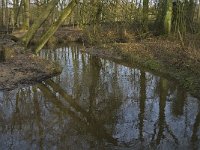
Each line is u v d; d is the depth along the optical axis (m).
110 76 18.81
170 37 26.00
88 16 24.88
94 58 24.44
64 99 14.62
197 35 23.80
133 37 29.08
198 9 29.50
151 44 25.14
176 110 13.08
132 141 10.44
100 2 23.44
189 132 11.06
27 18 33.97
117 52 25.38
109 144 10.20
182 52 20.72
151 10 31.00
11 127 11.51
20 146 10.03
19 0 40.34
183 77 16.98
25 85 16.02
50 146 10.04
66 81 17.52
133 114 12.78
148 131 11.20
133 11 29.27
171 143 10.25
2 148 9.88
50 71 18.61
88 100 14.56
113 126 11.68
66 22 41.94
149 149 9.85
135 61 22.31
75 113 12.98
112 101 14.38
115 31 30.48
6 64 18.55
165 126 11.58
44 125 11.72
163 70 19.09
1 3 44.25
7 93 14.90
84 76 18.70
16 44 22.94
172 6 27.42
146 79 17.91
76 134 10.98
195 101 13.96
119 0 25.52
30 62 19.30
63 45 31.28
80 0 22.20
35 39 26.52
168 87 16.12
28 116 12.59
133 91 15.77
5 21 41.75
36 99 14.52
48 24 32.88
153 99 14.48
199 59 18.67
